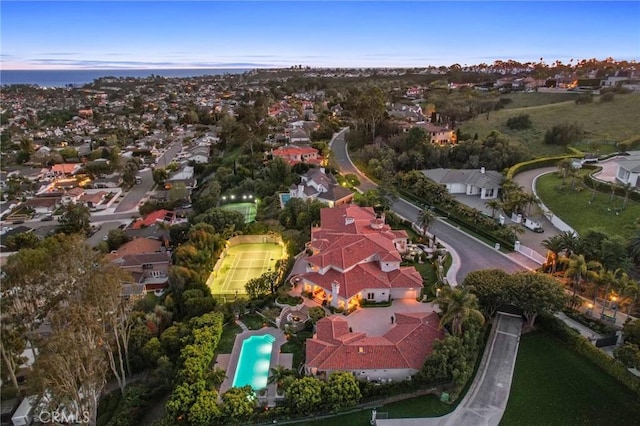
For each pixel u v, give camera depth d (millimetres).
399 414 43031
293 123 197000
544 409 43125
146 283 79375
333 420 43000
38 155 197375
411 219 91188
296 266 74125
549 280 54031
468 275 57969
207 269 74250
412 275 64375
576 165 102375
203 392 43875
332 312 59812
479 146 122750
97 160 179750
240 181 128125
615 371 45594
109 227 119125
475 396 44844
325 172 115562
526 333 53750
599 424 41312
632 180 83812
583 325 54031
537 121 151625
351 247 67812
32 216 129000
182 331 56156
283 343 55031
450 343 46188
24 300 51406
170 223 111375
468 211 86938
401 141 135000
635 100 159000
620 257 59406
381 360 47438
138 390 49594
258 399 45406
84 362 43406
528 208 88375
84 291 47406
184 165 169625
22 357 54781
